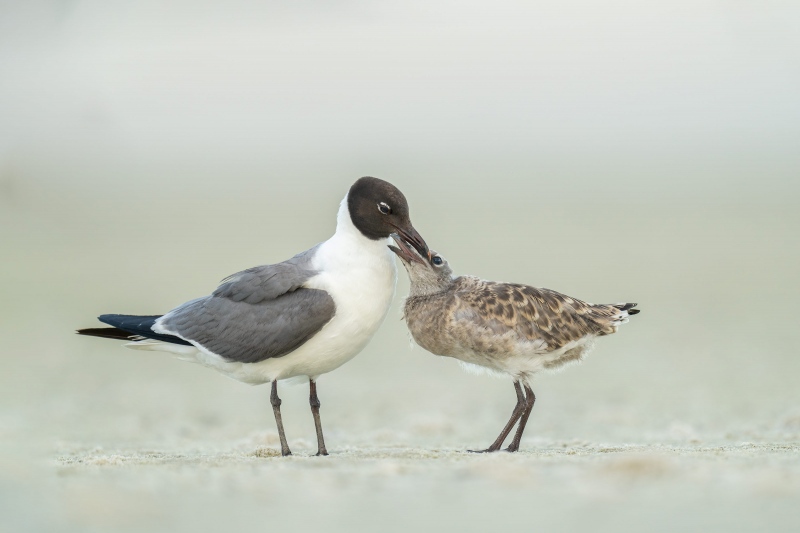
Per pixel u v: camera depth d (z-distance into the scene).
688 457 9.58
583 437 13.14
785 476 8.25
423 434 14.09
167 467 9.66
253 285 11.47
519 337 11.42
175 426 14.90
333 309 11.25
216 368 11.79
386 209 11.49
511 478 8.52
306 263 11.61
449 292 11.97
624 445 11.68
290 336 11.18
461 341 11.65
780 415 14.38
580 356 12.09
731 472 8.50
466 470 8.97
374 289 11.50
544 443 12.40
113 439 13.44
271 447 11.62
